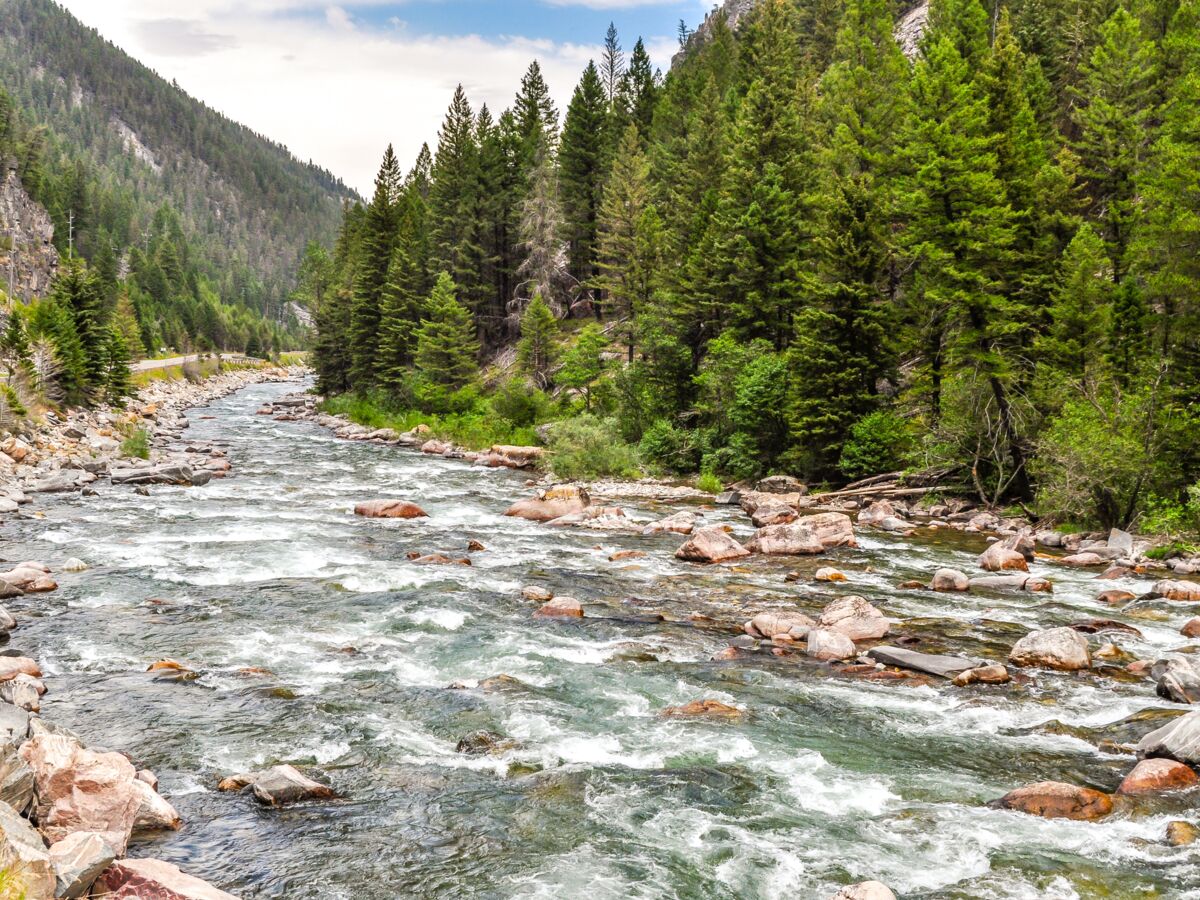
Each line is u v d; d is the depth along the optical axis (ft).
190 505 107.86
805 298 147.23
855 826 32.35
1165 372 107.76
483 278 299.79
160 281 637.71
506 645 54.60
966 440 125.08
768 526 94.58
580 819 32.45
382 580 70.79
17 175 516.73
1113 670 51.34
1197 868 29.19
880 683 49.14
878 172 188.55
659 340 173.78
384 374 280.92
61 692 43.37
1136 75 166.50
